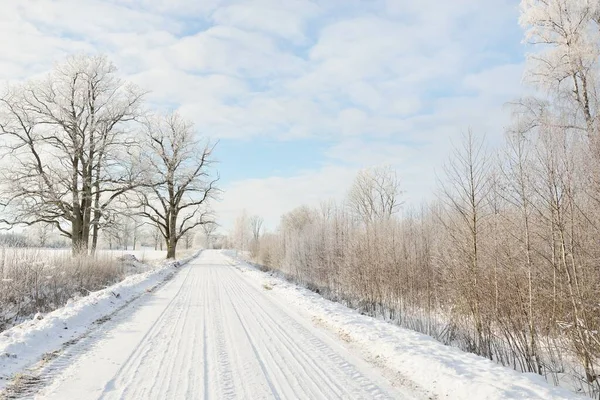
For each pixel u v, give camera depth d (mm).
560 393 5293
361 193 48688
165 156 39969
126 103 28688
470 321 10352
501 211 9461
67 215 25422
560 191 7344
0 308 10867
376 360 7309
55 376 6121
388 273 17141
